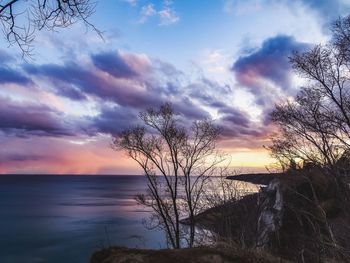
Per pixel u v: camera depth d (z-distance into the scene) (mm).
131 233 53125
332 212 13570
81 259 42812
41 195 157250
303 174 12820
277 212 14141
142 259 7527
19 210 93875
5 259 43062
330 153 12258
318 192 14188
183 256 7469
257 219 14812
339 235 10969
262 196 16453
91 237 54594
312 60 12680
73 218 78312
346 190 12133
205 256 7469
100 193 173750
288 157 13062
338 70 12562
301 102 13070
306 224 13008
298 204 14172
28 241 53438
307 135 12602
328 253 10141
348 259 9477
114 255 7848
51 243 51500
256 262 7531
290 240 11367
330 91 12414
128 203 115938
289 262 7969
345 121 12242
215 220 15266
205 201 20406
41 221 74188
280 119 13031
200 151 25516
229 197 16828
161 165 24797
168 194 23562
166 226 22781
